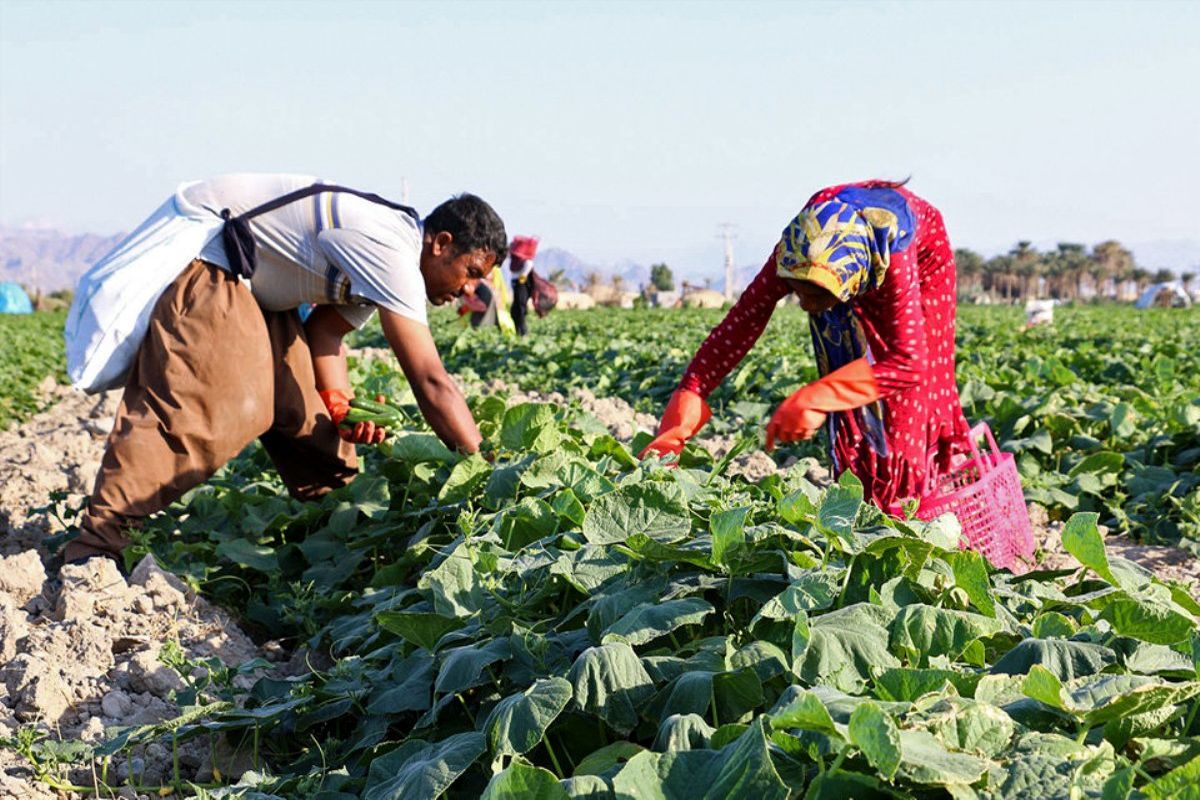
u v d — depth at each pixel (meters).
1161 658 2.78
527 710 2.61
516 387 11.51
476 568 3.52
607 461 4.50
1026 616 3.17
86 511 4.96
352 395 5.33
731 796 2.13
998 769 2.17
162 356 4.68
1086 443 7.14
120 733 3.30
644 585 3.14
